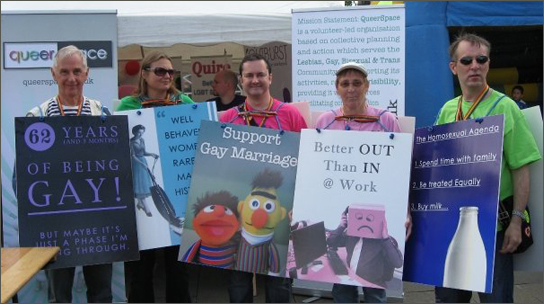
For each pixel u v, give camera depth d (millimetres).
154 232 3244
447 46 5672
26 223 3047
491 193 2773
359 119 3176
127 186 3189
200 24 5258
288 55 6609
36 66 4699
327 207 2996
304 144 3080
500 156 2766
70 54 3344
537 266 3072
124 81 7062
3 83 4672
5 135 4543
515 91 7352
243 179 3145
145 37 5148
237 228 3119
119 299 4316
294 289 4730
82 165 3143
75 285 4109
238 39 5344
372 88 4801
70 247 3080
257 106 3428
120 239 3148
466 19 5668
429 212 2973
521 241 2934
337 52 4840
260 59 3369
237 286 3242
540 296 4457
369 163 2994
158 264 5805
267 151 3154
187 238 3145
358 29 4797
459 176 2898
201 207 3145
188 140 3354
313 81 4902
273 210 3102
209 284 5121
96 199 3143
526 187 2934
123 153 3205
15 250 2873
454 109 3162
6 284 2391
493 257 2727
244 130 3186
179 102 3729
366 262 2920
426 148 3057
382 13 4758
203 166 3176
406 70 5699
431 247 2932
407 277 2982
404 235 2896
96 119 3188
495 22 5691
